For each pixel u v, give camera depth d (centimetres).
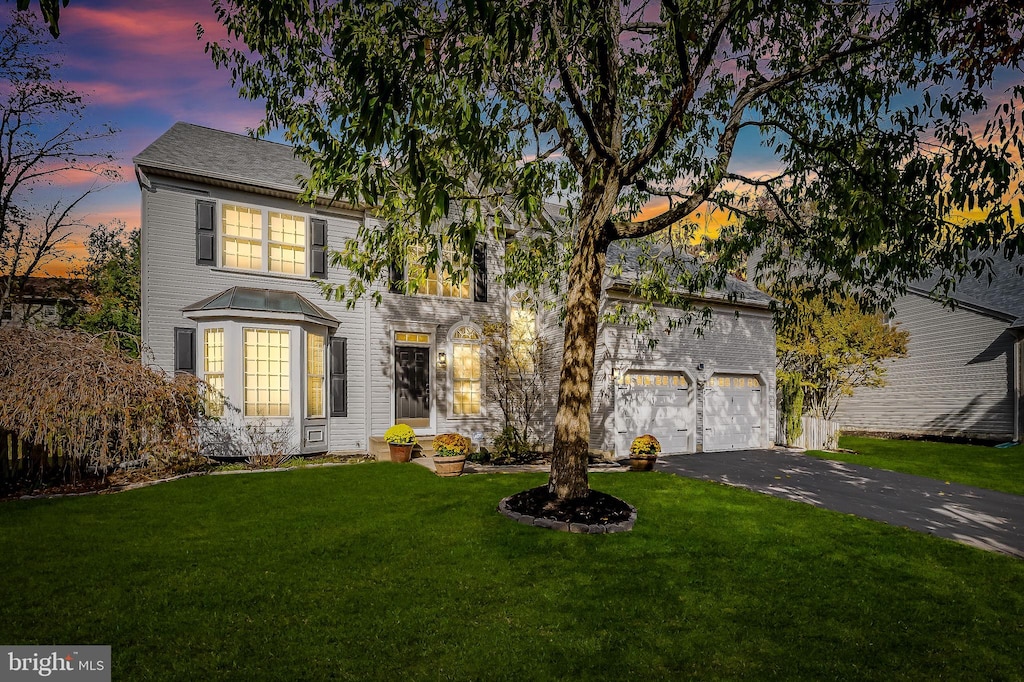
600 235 792
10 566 527
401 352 1441
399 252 898
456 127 521
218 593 473
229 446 1124
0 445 891
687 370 1538
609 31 653
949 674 380
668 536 678
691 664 382
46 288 1980
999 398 1869
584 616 450
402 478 1006
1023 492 1050
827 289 1088
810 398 2050
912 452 1645
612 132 789
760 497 925
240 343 1142
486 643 402
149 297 1129
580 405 780
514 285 1105
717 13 698
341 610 446
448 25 531
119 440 941
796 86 941
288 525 689
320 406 1273
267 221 1266
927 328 2097
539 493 800
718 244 1103
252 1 633
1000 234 630
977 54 700
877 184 782
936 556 631
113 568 525
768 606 481
